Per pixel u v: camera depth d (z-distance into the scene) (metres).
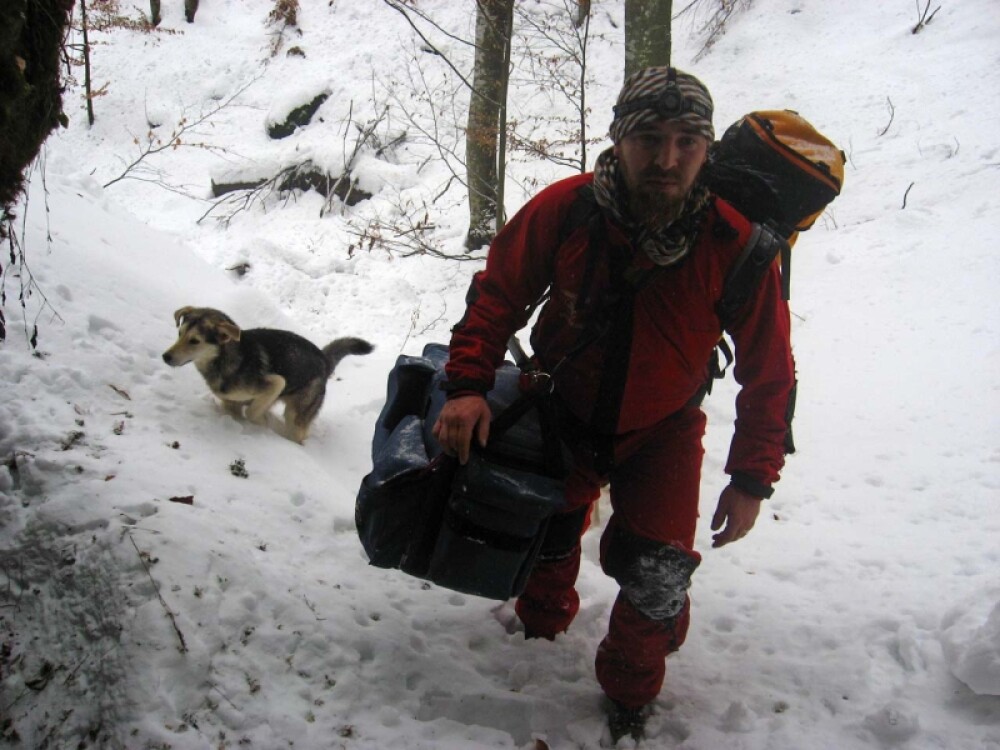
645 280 2.35
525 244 2.47
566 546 2.95
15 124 2.77
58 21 2.85
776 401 2.53
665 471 2.62
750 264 2.32
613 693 2.76
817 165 2.82
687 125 2.14
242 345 4.35
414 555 2.54
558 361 2.58
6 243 4.61
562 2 16.27
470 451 2.46
